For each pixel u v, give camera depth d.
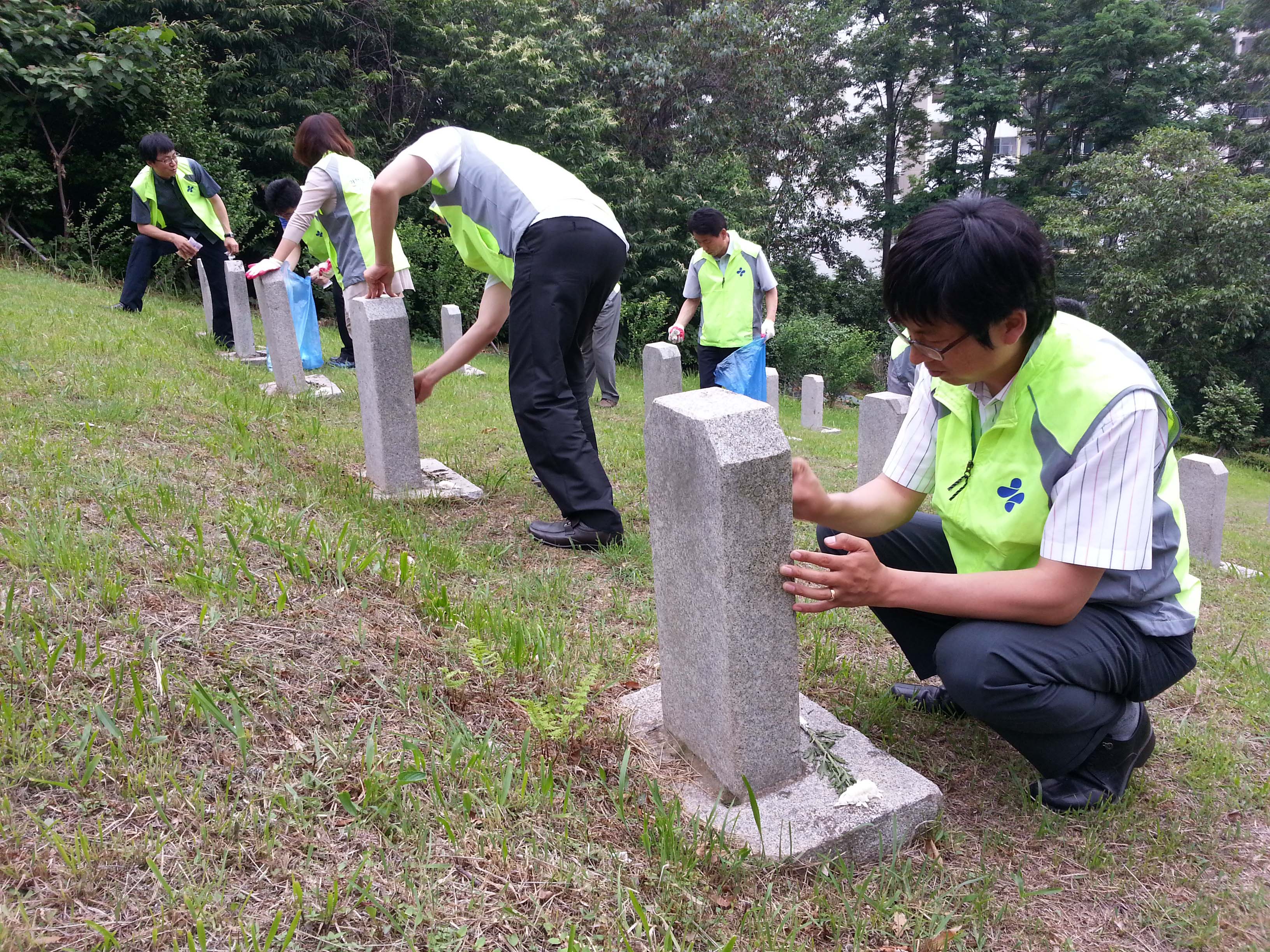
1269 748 2.64
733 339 7.27
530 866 1.76
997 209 1.71
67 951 1.39
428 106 16.08
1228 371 20.92
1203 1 32.00
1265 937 1.83
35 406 4.04
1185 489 5.46
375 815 1.80
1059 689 1.98
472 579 3.33
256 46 14.00
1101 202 20.91
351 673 2.28
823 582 1.93
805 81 21.86
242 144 13.87
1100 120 27.59
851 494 2.34
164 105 12.51
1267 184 19.67
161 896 1.53
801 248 24.88
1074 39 26.81
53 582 2.37
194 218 8.52
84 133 12.75
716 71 18.62
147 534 2.80
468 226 3.86
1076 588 1.90
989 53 27.72
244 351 7.57
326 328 12.45
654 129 18.59
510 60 15.38
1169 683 2.12
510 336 3.77
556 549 3.81
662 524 2.13
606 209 3.86
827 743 2.29
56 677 1.99
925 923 1.80
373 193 3.67
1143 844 2.13
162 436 4.04
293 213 7.01
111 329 6.72
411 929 1.56
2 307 6.90
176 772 1.81
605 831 1.94
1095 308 21.11
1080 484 1.86
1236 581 4.86
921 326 1.79
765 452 1.86
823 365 17.39
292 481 3.87
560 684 2.52
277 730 2.01
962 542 2.20
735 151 19.31
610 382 8.85
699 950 1.65
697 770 2.21
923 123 28.80
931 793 2.07
